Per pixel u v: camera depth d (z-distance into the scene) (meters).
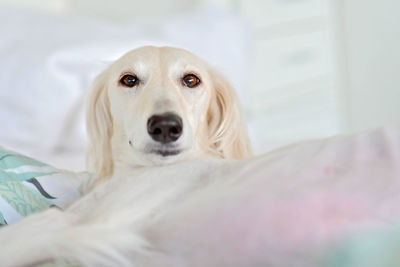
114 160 1.10
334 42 3.88
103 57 2.11
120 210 0.65
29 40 2.22
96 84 1.19
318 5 3.79
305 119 3.76
